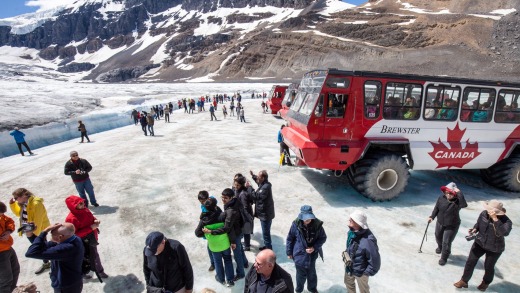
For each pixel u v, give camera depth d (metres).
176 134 18.66
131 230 6.58
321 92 7.21
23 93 36.25
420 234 6.41
